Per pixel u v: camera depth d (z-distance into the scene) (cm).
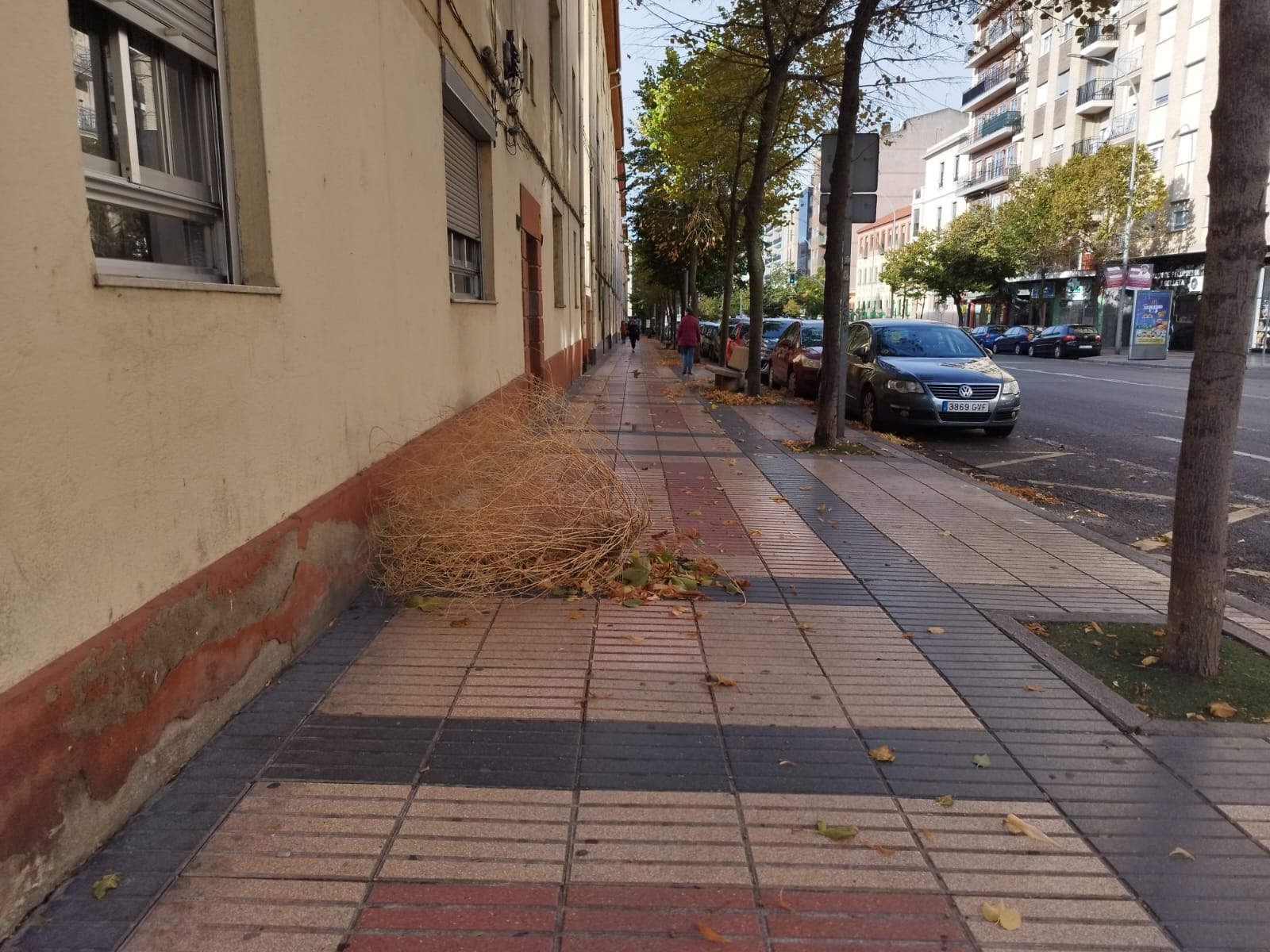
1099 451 1121
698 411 1416
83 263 234
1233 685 372
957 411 1176
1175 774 304
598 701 350
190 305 289
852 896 238
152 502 270
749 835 264
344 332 443
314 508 399
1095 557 580
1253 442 1131
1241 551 637
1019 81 5338
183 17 317
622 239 7269
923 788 293
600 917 227
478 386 786
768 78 1505
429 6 613
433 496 500
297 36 381
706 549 585
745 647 412
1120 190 3788
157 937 214
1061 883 246
